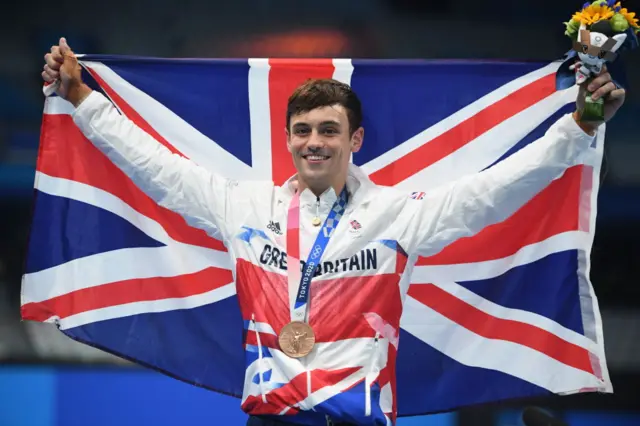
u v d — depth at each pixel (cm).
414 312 1230
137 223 1213
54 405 1570
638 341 1755
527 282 1210
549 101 1218
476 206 1051
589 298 1191
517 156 1050
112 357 1614
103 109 1109
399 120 1232
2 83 1919
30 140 1917
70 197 1202
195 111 1230
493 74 1224
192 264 1221
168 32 1931
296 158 1065
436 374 1231
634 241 1848
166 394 1541
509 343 1215
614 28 994
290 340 1023
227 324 1227
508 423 1553
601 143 1180
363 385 1009
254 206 1086
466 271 1223
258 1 1922
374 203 1072
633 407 1664
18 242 1867
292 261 1049
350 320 1027
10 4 1911
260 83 1232
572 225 1193
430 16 1925
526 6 1920
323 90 1062
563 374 1198
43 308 1195
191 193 1092
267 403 1018
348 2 1925
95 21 1931
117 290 1209
